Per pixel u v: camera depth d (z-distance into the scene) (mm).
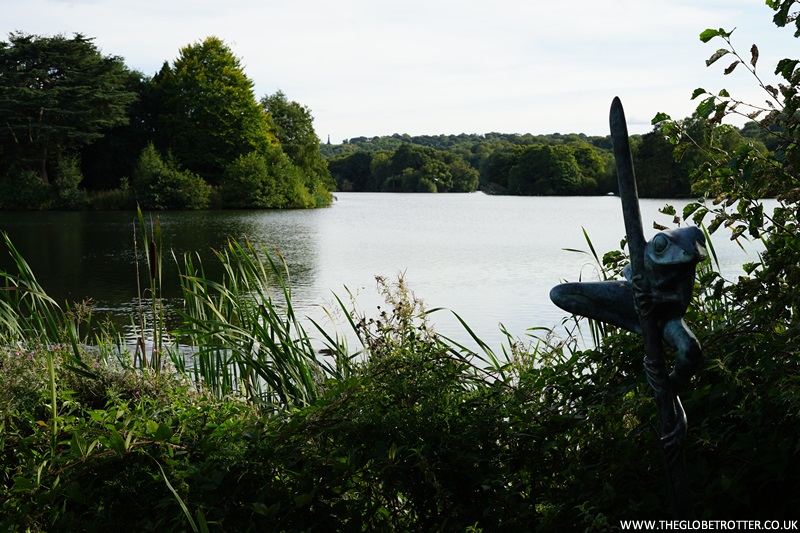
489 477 2309
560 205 76375
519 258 22109
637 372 2494
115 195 57250
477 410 2521
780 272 2541
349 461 2211
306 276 17672
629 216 1578
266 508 2121
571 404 2586
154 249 4637
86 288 15562
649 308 1567
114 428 2262
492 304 13281
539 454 2418
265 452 2283
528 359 3523
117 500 2225
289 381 3949
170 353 4363
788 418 2104
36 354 3609
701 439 2098
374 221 44312
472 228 37750
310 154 78000
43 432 2682
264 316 4352
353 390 2506
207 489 2178
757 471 2152
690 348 1509
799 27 2453
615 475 2240
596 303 1702
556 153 120625
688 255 1486
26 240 28906
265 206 62875
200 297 4613
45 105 56656
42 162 58812
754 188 2576
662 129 2910
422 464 2182
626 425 2492
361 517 2346
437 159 148000
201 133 67312
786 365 2193
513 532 2258
